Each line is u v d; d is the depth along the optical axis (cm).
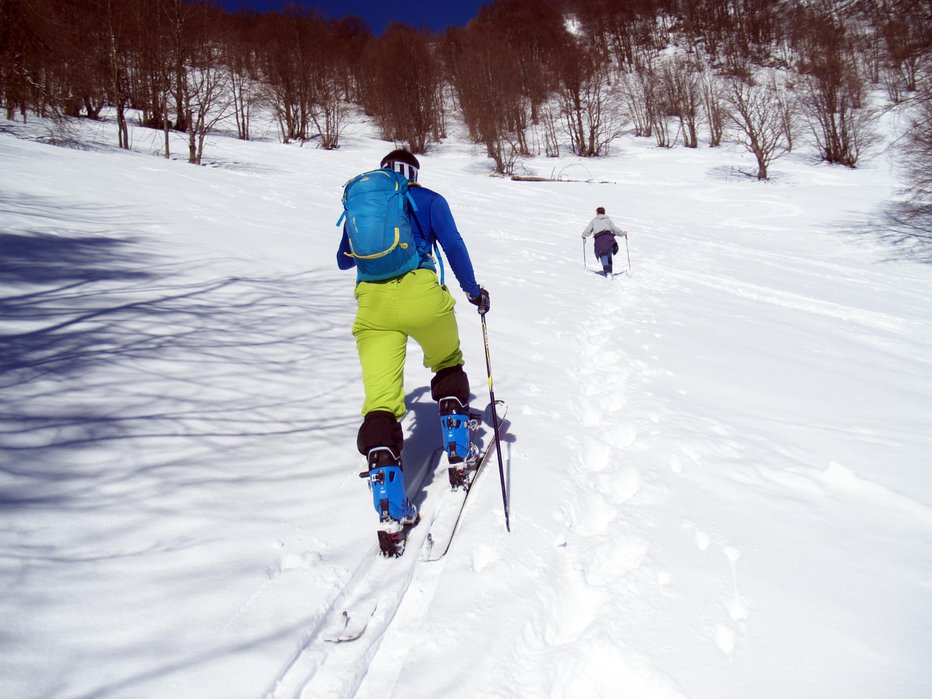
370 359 252
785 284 1146
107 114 3475
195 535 213
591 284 938
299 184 1684
